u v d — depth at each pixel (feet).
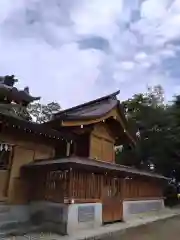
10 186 39.19
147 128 92.43
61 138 47.11
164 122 90.53
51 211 37.42
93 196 40.73
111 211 45.01
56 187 38.27
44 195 39.63
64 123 47.32
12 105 52.08
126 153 97.50
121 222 46.73
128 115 98.73
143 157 94.43
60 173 38.50
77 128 51.44
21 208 39.70
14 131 40.86
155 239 34.73
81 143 52.75
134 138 63.62
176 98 97.19
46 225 36.91
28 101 57.36
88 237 32.60
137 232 38.93
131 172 49.21
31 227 36.35
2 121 36.14
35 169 41.52
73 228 35.09
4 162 39.86
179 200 90.84
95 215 40.01
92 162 40.68
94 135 54.29
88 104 63.21
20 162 41.29
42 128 42.29
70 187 36.37
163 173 92.68
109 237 34.19
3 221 36.68
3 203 37.88
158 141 89.45
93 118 49.98
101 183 43.42
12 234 32.07
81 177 38.99
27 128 39.68
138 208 55.83
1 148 39.11
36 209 39.81
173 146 86.84
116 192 47.67
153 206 63.46
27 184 41.39
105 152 57.47
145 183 61.87
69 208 35.24
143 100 102.58
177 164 87.61
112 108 55.06
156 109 94.48
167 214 64.18
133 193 55.26
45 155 45.65
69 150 50.42
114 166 46.32
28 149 42.86
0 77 58.90
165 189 90.22
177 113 91.50
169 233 39.96
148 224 47.73
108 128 59.62
